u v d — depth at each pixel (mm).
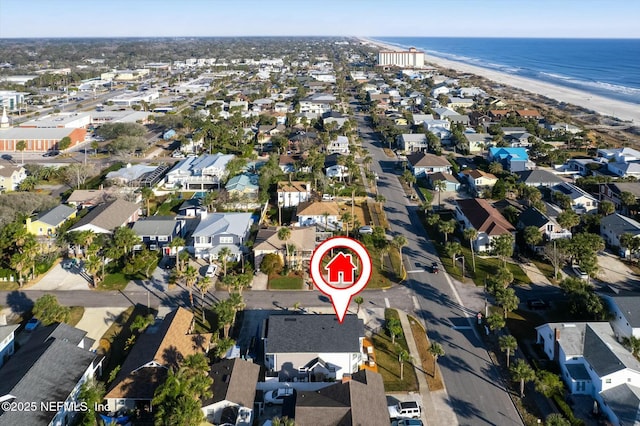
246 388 57344
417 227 113875
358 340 64188
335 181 143875
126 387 57062
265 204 123125
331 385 57062
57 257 95812
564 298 82000
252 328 73688
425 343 70750
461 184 142250
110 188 131625
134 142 176625
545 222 100000
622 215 114562
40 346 60875
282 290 84750
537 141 179000
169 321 67812
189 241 104750
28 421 49719
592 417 56562
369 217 119062
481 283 87750
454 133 190625
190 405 49688
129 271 89375
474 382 62906
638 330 66938
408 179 142375
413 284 87625
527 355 67625
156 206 125625
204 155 157750
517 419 56781
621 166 148000
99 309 78750
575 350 62938
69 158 174000
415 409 56219
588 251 88125
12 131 191000
